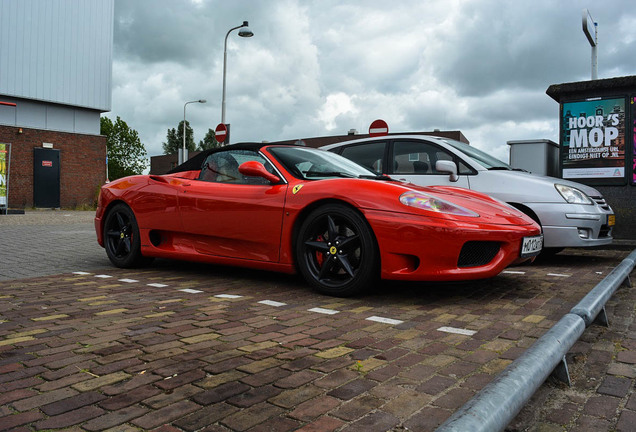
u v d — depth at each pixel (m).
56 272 4.54
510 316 2.97
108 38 23.78
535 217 5.18
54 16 21.86
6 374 1.98
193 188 4.28
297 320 2.85
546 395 1.85
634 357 2.26
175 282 4.04
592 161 7.64
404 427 1.55
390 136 5.99
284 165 3.97
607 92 7.51
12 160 19.55
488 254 3.33
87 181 21.86
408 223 3.21
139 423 1.57
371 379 1.95
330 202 3.53
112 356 2.19
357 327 2.71
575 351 2.36
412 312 3.06
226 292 3.64
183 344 2.38
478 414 1.16
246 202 3.88
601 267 5.12
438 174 5.53
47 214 16.33
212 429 1.53
